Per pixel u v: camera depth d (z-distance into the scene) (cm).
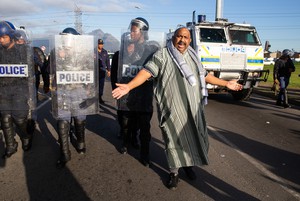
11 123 437
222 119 713
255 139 554
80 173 391
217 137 561
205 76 366
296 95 1107
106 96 1068
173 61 330
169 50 335
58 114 407
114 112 771
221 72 884
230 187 360
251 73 912
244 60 898
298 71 2680
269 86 1406
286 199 334
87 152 466
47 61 457
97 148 486
